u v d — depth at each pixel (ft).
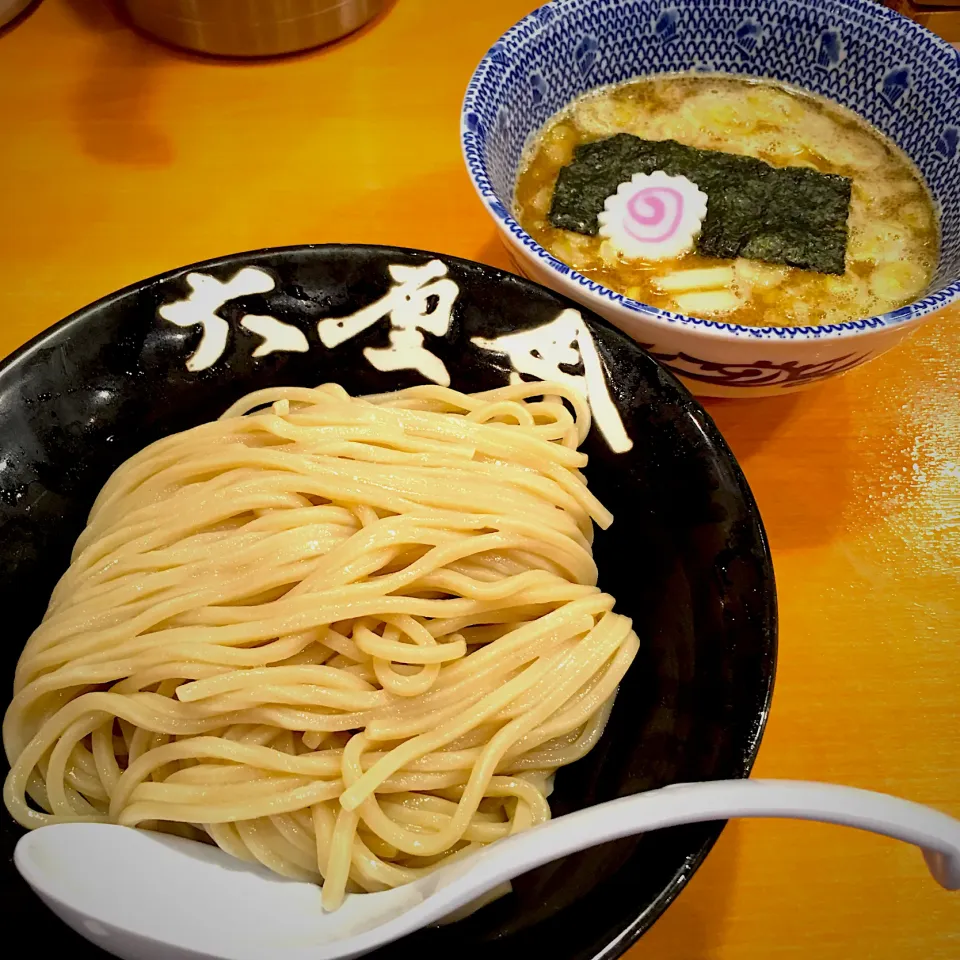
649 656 0.82
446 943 0.70
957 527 0.97
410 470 0.85
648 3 1.10
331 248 0.93
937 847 0.64
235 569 0.81
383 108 1.30
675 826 0.67
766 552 0.77
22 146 1.24
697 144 1.11
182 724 0.76
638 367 0.88
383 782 0.77
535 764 0.80
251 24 1.28
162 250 1.14
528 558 0.86
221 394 0.94
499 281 0.92
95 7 1.40
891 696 0.87
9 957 0.66
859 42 1.08
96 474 0.89
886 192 1.06
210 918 0.70
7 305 1.09
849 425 1.03
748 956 0.76
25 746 0.78
